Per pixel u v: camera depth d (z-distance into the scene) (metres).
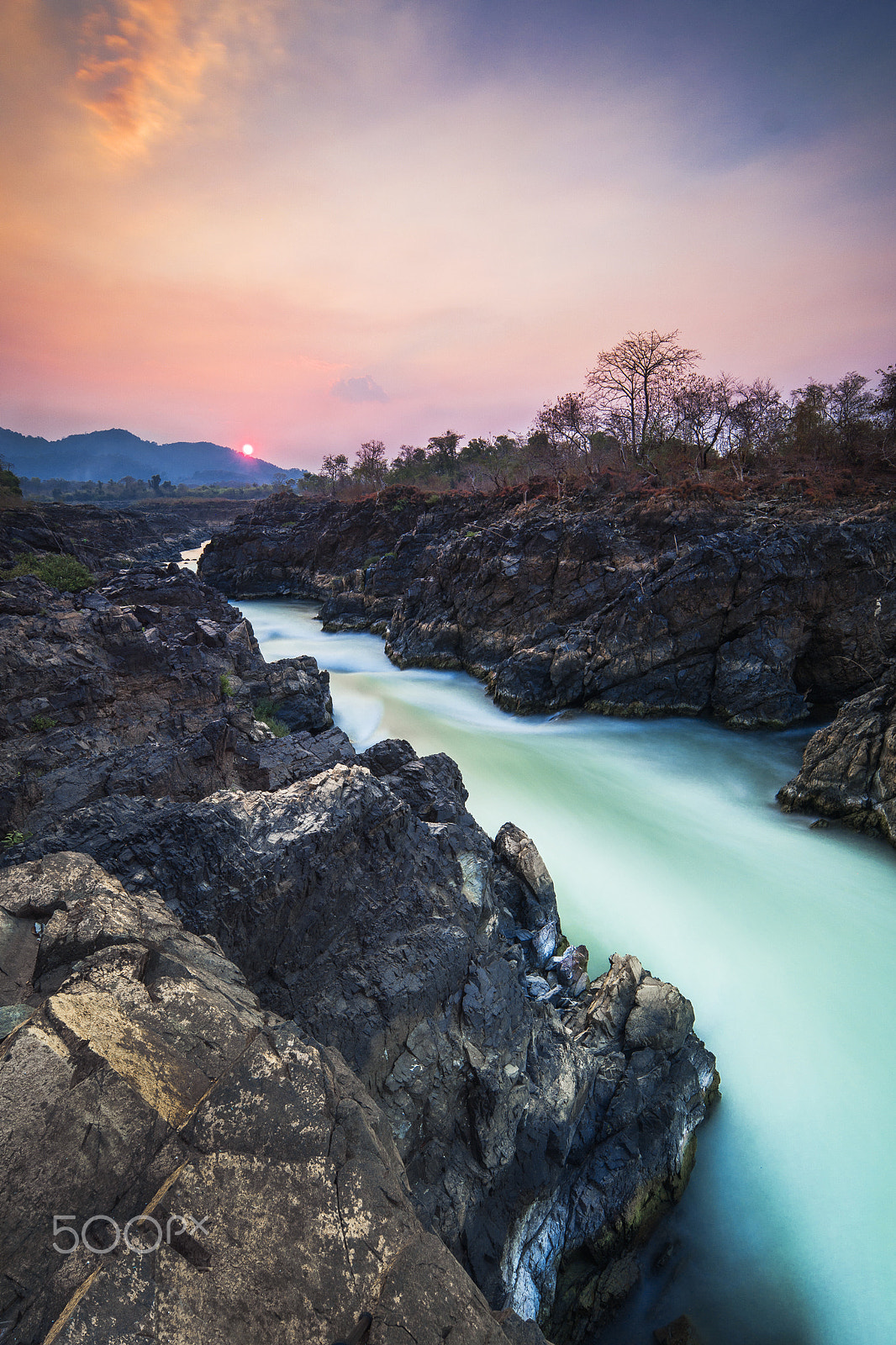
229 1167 4.23
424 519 66.25
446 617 47.81
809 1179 12.05
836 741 24.44
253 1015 5.50
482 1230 9.02
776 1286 10.54
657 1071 12.03
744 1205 11.59
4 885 6.60
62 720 17.34
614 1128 11.30
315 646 57.03
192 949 6.41
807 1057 14.46
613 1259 10.45
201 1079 4.75
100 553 65.56
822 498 42.47
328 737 18.66
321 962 9.44
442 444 111.56
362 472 114.56
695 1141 12.30
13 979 5.59
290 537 84.81
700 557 34.59
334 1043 8.79
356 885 10.10
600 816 25.53
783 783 28.22
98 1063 4.41
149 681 20.45
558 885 20.67
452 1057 9.59
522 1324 5.29
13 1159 3.91
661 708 35.69
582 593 40.03
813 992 16.25
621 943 17.89
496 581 43.59
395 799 11.12
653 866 21.84
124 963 5.48
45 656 18.52
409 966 9.81
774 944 17.92
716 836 23.81
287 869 9.01
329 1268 4.03
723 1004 15.85
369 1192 4.45
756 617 34.22
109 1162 4.07
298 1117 4.62
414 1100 9.07
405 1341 3.86
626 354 65.25
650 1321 10.04
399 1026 9.30
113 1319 3.44
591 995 14.00
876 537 34.16
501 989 10.65
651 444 66.62
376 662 51.06
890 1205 11.70
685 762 30.78
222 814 9.21
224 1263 3.85
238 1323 3.67
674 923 18.77
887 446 59.34
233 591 85.69
